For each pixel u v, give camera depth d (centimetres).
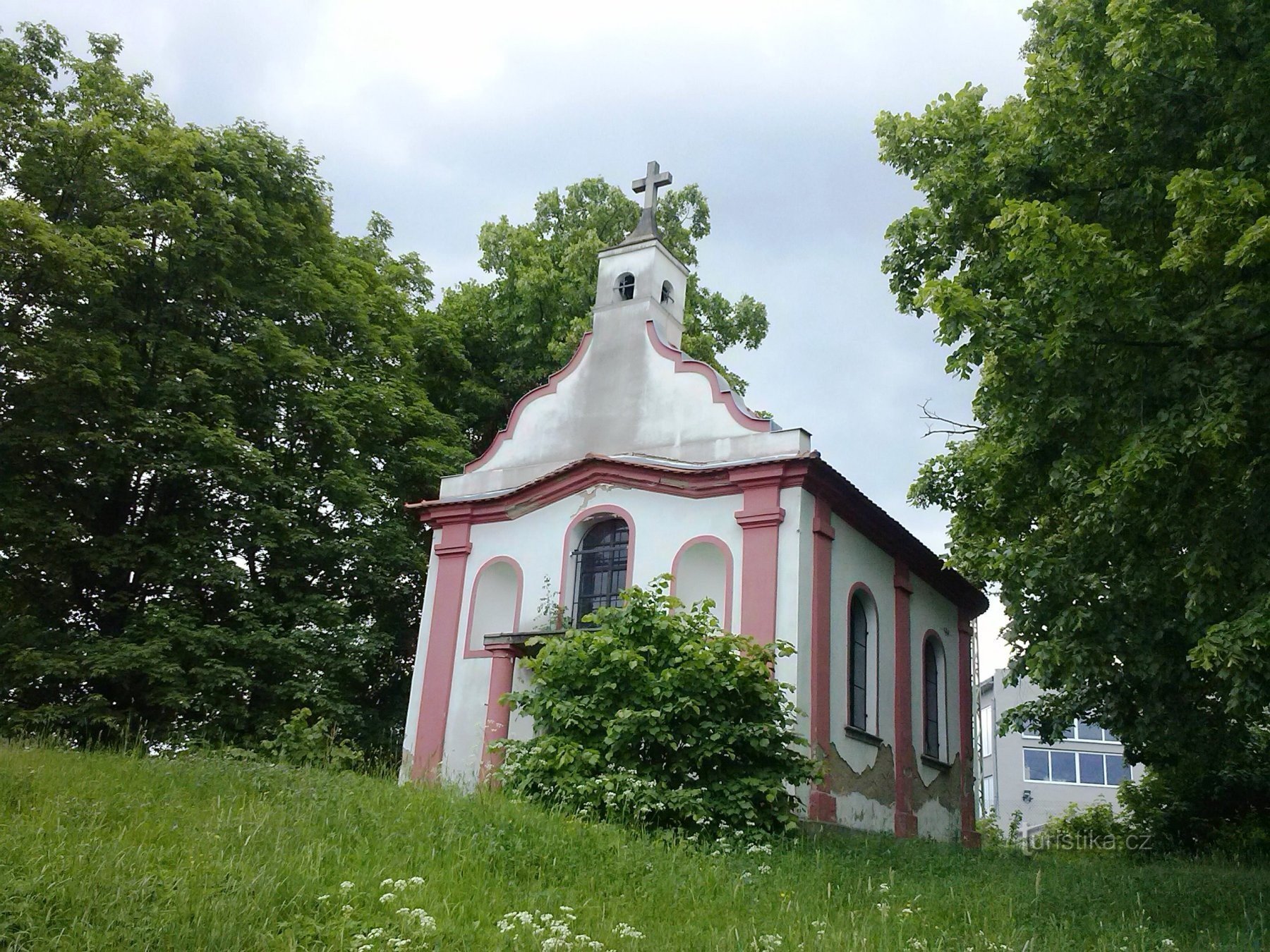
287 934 614
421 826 909
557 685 1327
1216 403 985
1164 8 1062
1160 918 934
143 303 2128
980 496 1420
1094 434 1141
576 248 2923
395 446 2475
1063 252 1042
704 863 972
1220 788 2167
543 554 1841
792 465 1636
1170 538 1070
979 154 1422
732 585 1631
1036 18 1500
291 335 2297
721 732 1239
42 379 1895
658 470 1730
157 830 795
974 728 2223
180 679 1858
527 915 681
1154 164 1209
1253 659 903
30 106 2075
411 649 2361
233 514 2069
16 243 1820
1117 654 1193
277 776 1066
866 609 1842
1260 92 1059
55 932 575
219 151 2273
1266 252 927
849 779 1644
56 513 1919
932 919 846
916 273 1534
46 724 1770
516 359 2859
